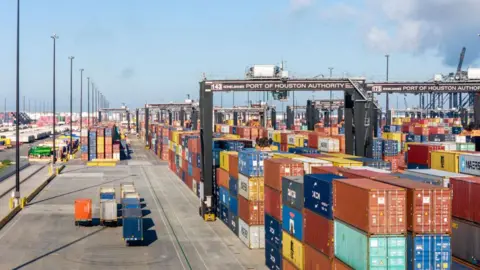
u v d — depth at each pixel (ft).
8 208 234.79
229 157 191.31
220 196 210.38
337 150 232.53
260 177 162.40
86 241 176.04
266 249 146.10
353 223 93.40
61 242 174.60
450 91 217.56
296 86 202.90
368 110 201.67
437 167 164.66
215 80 205.57
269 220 142.61
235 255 157.89
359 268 91.30
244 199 168.96
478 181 104.37
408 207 88.94
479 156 144.66
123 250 164.86
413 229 88.02
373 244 88.33
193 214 225.56
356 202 92.27
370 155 201.57
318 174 115.24
